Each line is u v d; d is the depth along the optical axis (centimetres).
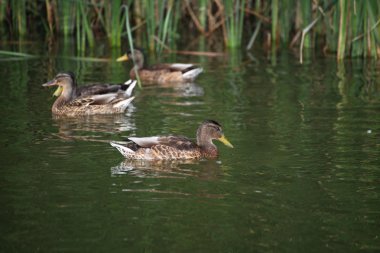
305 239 1080
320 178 1333
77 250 1041
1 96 2000
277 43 2750
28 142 1566
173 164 1435
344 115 1786
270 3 2866
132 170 1388
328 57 2547
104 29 2931
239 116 1786
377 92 2034
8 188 1273
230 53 2659
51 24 2783
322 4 2558
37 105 1920
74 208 1187
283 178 1334
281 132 1636
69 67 2417
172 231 1102
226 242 1066
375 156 1458
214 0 2812
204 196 1244
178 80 2264
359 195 1248
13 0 2736
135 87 2203
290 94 2019
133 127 1705
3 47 2702
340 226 1126
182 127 1692
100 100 1869
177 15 2688
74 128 1703
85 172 1367
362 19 2386
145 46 2783
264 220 1147
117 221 1138
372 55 2466
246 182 1316
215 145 1548
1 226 1119
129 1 2570
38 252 1035
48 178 1327
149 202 1216
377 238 1085
